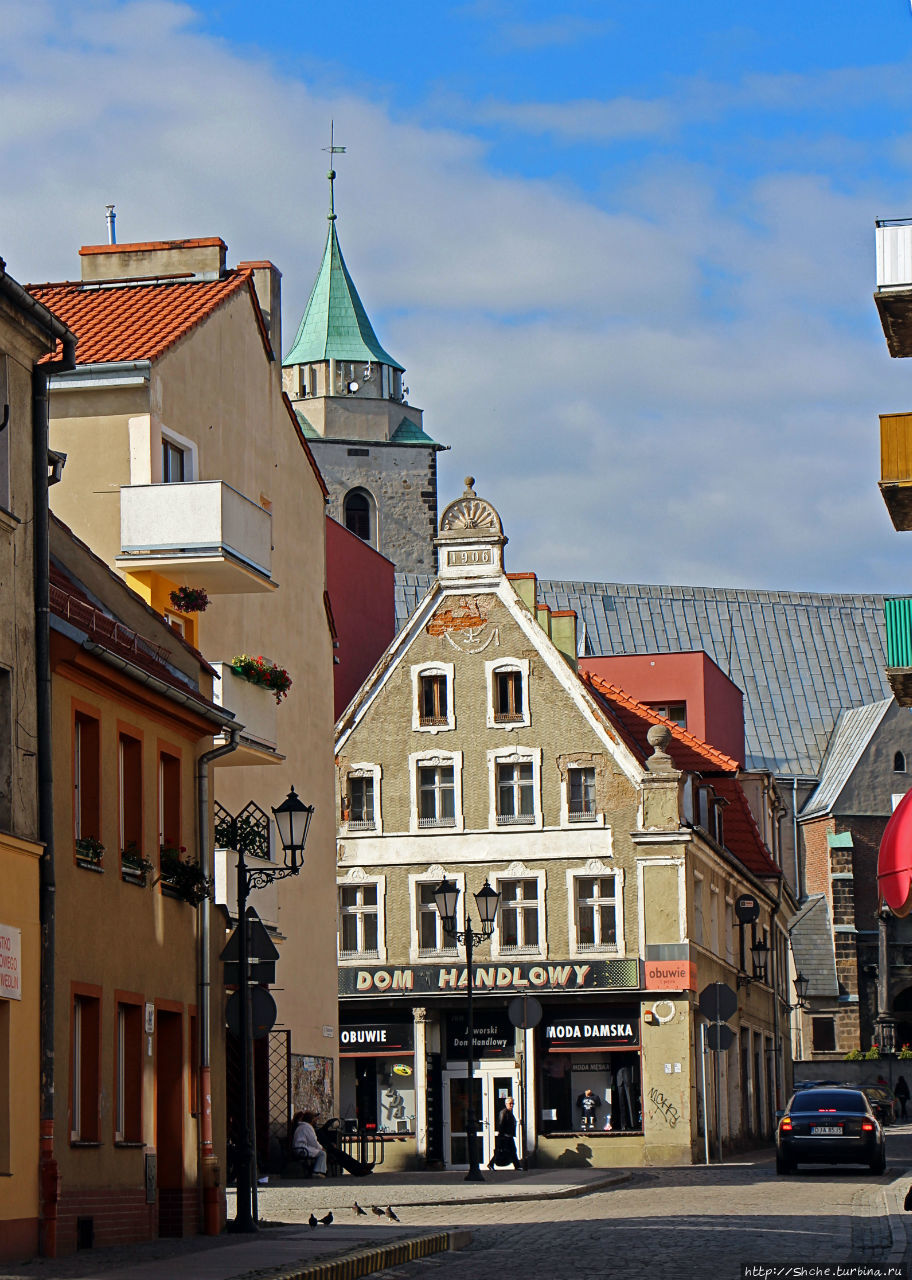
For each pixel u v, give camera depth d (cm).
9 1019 3066
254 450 6166
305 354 18038
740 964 9662
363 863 8675
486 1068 8362
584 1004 8281
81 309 5734
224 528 5050
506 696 8694
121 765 3769
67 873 3375
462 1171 7781
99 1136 3459
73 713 3456
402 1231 3756
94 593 4066
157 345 5319
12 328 3281
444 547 8850
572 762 8538
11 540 3241
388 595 10881
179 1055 3947
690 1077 8094
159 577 5169
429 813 8700
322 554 7044
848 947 15050
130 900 3697
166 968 3891
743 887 9900
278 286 6606
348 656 10100
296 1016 6456
